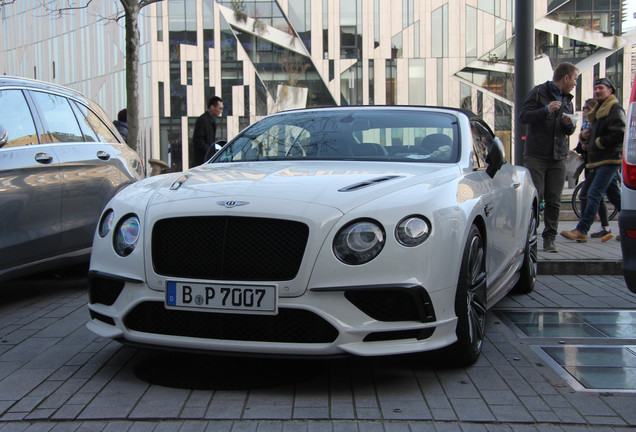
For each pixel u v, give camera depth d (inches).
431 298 120.6
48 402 118.3
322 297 118.3
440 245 123.1
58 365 140.8
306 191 128.0
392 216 121.4
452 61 1867.6
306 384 128.0
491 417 111.0
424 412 113.1
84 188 214.7
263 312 119.3
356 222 120.5
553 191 277.0
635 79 146.6
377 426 107.0
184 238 125.6
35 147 200.5
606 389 125.4
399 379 131.0
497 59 1863.9
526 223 211.2
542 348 154.4
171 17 1820.9
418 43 1871.3
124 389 125.1
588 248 295.7
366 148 167.9
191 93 1835.6
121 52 1792.6
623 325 177.3
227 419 109.9
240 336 122.7
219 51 1841.8
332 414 112.0
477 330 141.8
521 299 213.5
